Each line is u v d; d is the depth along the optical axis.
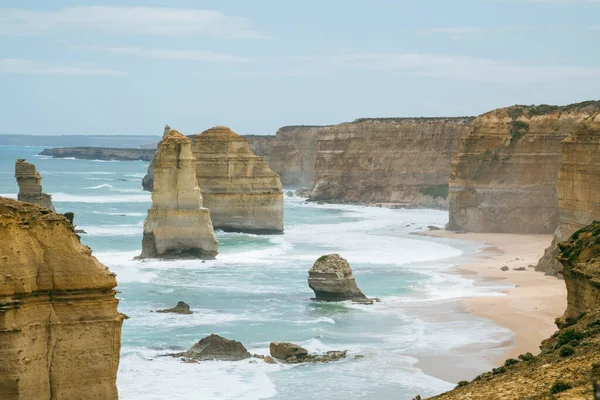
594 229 44.22
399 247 104.38
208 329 55.53
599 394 14.87
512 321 59.12
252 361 47.59
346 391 42.94
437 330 56.66
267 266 86.06
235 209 116.81
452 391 29.06
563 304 64.81
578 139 73.25
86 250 26.55
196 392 41.56
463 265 88.50
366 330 56.50
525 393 24.92
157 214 88.75
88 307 26.08
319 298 66.50
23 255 25.30
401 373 46.22
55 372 25.69
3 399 24.77
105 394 26.20
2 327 24.58
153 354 48.47
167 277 77.38
